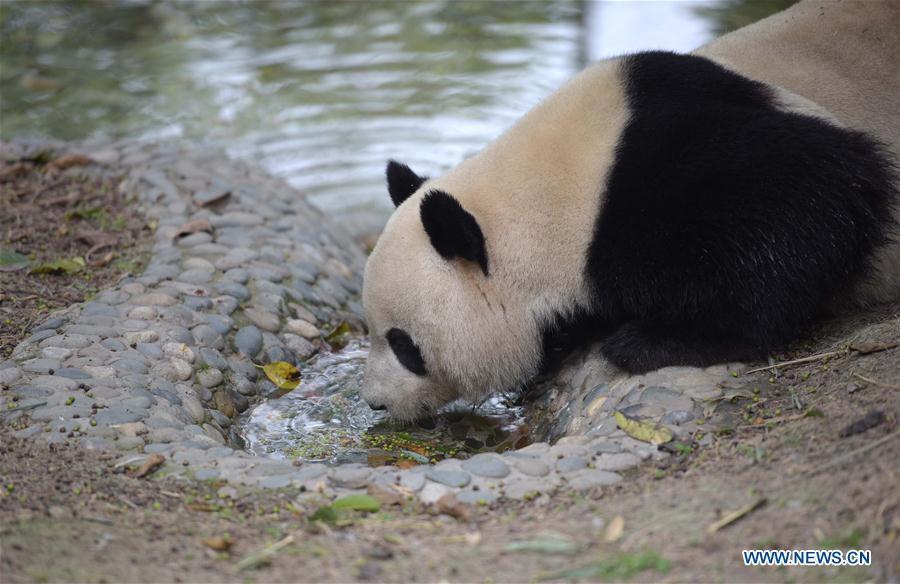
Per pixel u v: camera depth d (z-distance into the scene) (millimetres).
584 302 8945
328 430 9406
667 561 5828
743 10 19484
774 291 8289
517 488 7105
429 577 5898
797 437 7105
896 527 5703
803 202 8180
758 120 8375
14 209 12609
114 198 12969
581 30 19578
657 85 8859
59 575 5910
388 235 9000
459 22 20688
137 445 7867
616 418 7922
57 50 19562
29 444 7727
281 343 10570
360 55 19203
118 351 9336
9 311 10172
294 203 13258
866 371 7727
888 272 9125
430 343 8938
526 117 9250
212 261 11367
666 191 8344
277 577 5945
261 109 17078
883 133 9562
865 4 10109
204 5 21797
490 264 8766
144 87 17906
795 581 5566
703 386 8180
